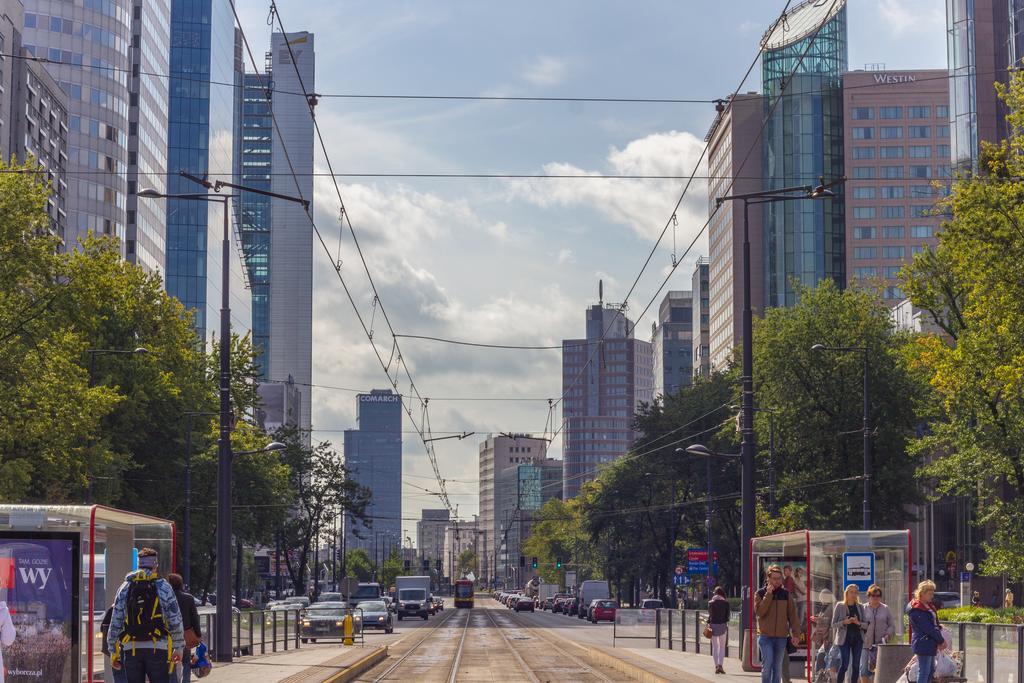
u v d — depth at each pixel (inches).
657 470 3722.9
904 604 954.1
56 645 697.6
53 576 701.3
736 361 3528.5
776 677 836.0
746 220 1320.1
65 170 4138.8
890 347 2608.3
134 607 601.3
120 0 5369.1
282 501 2935.5
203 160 6314.0
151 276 2433.6
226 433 1409.9
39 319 1766.7
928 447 2057.1
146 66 5620.1
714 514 3585.1
